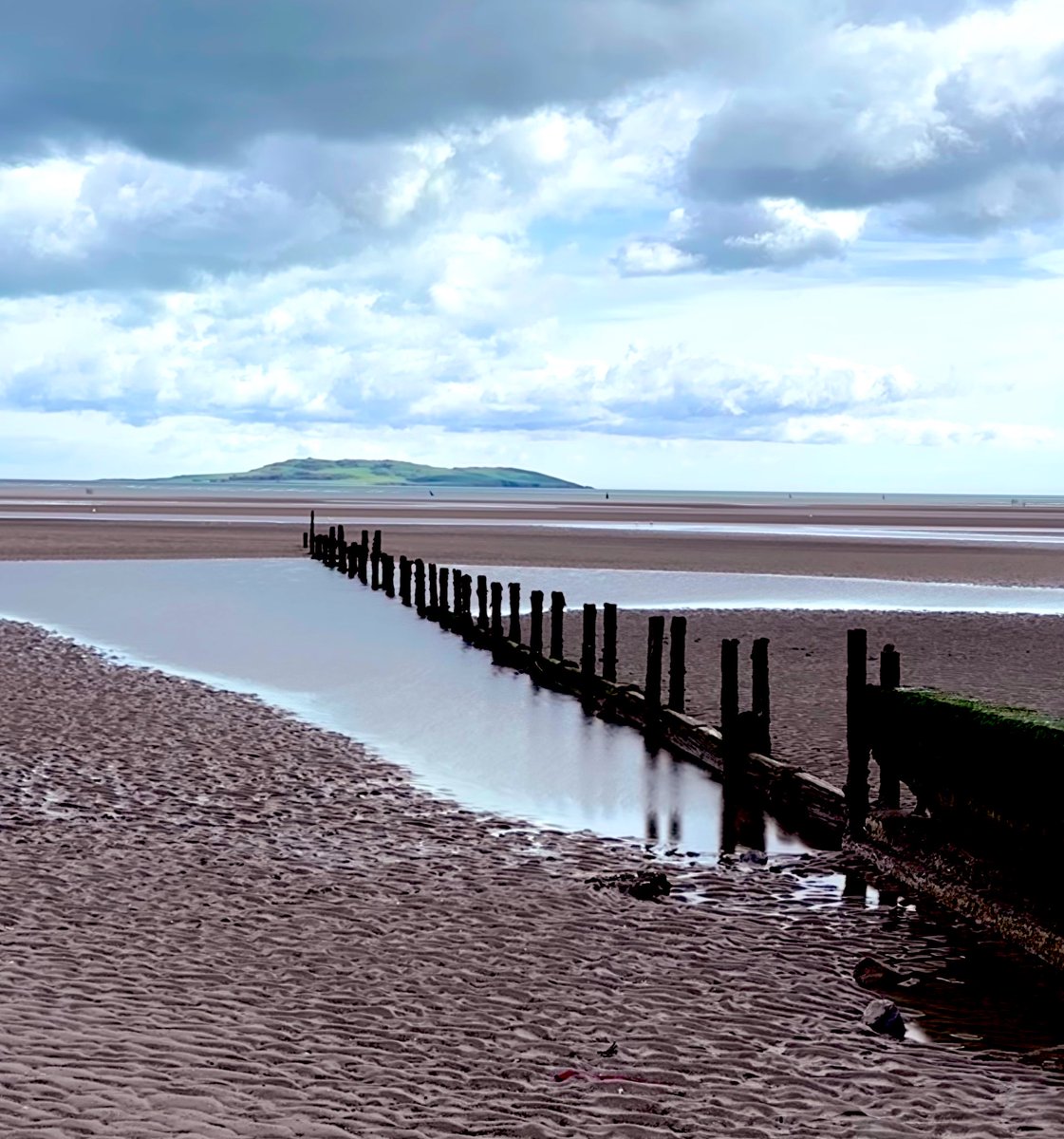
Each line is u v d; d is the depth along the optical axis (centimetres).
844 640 2639
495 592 2516
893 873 1077
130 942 830
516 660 2373
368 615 3209
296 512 11062
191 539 6088
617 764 1569
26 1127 498
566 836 1227
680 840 1226
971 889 970
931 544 6538
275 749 1565
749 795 1376
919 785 1076
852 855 1155
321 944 853
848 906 1020
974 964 884
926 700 1055
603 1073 647
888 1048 720
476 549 5612
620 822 1292
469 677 2273
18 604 3147
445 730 1759
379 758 1548
